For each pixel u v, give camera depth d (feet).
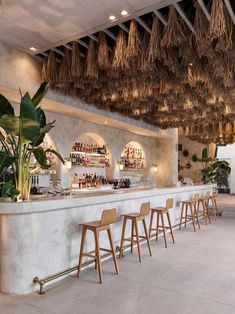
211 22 9.16
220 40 9.92
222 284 11.21
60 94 17.20
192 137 38.22
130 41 11.18
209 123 27.76
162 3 9.81
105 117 21.90
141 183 32.42
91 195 13.97
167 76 13.88
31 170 11.82
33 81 15.03
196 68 12.71
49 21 11.27
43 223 10.97
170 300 9.76
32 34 12.47
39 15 10.84
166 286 10.94
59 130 20.90
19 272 10.15
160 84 14.69
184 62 12.31
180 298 9.93
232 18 10.03
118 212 15.57
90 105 20.01
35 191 17.25
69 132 21.81
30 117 9.89
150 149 34.60
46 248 11.05
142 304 9.45
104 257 14.03
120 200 15.26
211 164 41.04
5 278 10.21
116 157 27.63
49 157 20.31
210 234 20.48
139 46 11.76
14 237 10.21
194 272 12.51
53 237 11.39
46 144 20.38
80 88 16.10
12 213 10.05
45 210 10.83
